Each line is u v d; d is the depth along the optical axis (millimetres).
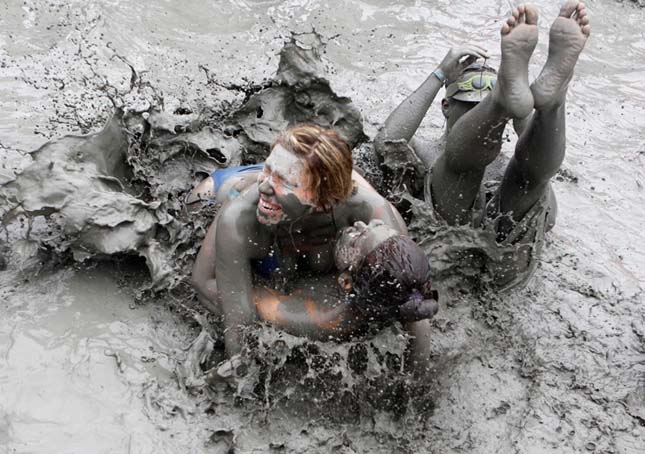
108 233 4023
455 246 4363
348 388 3658
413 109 4703
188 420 3541
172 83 6254
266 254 3686
